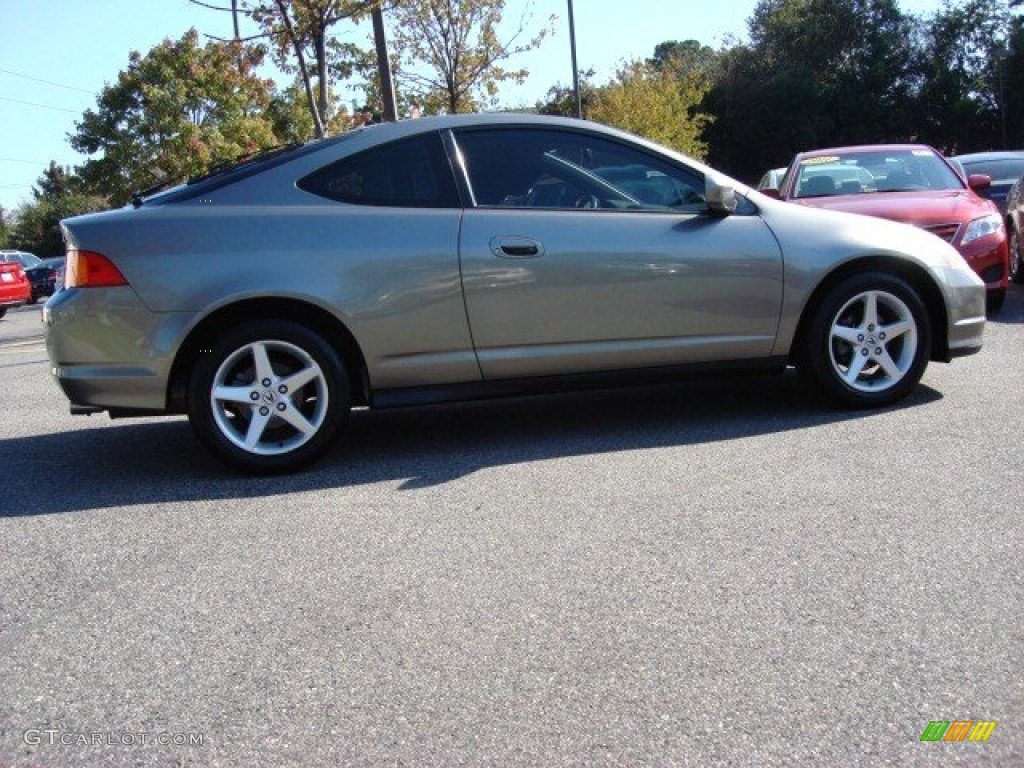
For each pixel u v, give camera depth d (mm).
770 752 2262
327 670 2730
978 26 57812
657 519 3760
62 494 4586
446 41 16578
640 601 3049
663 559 3363
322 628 2982
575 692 2549
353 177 4773
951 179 8852
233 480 4664
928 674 2553
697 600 3035
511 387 4902
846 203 8234
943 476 4066
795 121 57500
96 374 4516
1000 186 13812
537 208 4887
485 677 2646
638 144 5078
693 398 5906
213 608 3164
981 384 5715
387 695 2584
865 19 61281
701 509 3846
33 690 2695
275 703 2572
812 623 2850
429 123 4922
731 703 2463
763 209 5195
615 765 2244
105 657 2865
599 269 4840
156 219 4547
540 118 5016
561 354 4879
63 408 6988
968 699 2434
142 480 4762
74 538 3916
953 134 57438
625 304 4898
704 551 3416
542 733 2379
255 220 4598
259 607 3154
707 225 5027
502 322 4781
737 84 61281
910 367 5285
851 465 4301
